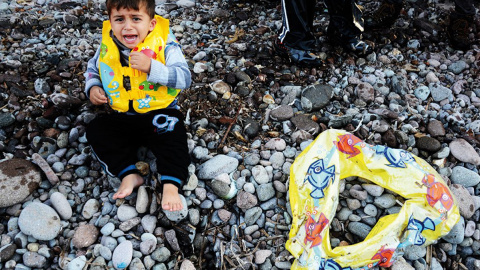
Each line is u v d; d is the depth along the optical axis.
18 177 2.21
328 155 2.32
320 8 3.79
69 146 2.53
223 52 3.23
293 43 3.03
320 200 2.18
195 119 2.71
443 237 2.23
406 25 3.62
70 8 3.63
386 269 2.10
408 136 2.66
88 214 2.23
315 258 2.01
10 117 2.56
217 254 2.16
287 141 2.62
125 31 2.10
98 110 2.69
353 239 2.24
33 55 3.04
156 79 2.14
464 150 2.55
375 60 3.25
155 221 2.20
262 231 2.25
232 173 2.42
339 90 2.95
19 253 2.04
